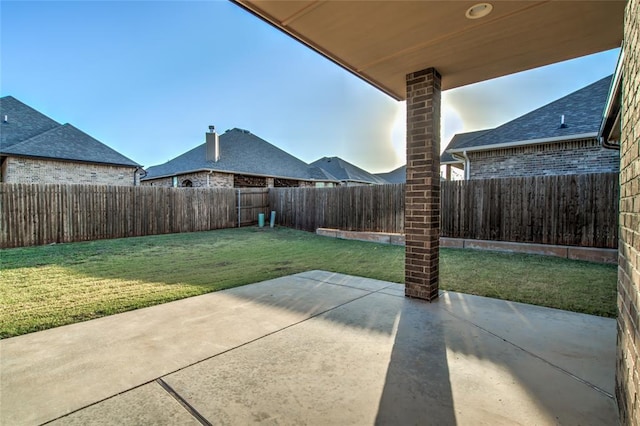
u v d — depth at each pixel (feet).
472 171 35.73
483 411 6.26
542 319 11.08
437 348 8.96
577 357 8.41
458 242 27.53
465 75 13.62
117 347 9.05
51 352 8.73
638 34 5.09
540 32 10.21
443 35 10.37
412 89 13.55
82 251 26.32
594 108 32.01
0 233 26.50
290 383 7.26
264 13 9.19
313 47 11.18
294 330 10.25
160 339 9.58
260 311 12.00
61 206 29.86
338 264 21.40
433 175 13.25
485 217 26.84
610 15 9.27
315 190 39.47
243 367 7.97
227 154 64.03
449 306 12.51
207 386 7.15
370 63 12.50
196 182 57.11
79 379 7.41
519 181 25.26
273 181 65.98
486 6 8.87
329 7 8.89
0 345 9.16
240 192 44.73
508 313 11.69
